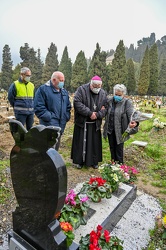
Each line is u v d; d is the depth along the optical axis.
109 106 4.25
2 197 3.20
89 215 2.68
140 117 3.95
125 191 3.29
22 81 5.41
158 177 4.67
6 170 3.95
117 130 4.11
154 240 2.70
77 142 4.48
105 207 2.87
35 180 1.84
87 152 4.42
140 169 5.11
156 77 41.03
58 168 1.70
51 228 1.80
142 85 38.59
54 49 42.19
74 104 4.23
